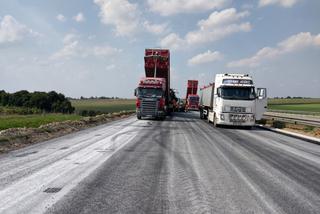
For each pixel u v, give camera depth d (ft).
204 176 26.66
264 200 20.66
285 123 89.71
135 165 30.25
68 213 17.22
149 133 60.90
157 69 111.14
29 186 22.16
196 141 50.47
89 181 23.93
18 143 43.04
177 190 22.22
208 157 35.96
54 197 19.89
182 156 36.06
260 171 29.55
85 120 82.69
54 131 58.59
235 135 62.80
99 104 361.92
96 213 17.35
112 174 26.35
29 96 261.65
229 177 26.61
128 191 21.65
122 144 44.60
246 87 79.77
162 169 28.86
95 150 38.65
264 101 82.53
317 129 71.41
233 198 20.81
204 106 110.73
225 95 79.56
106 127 73.87
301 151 43.96
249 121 79.15
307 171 30.53
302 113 146.72
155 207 18.58
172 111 159.22
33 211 17.39
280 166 32.42
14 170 26.96
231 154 38.78
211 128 77.56
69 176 25.22
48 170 27.14
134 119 107.55
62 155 34.68
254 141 53.67
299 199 21.18
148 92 102.94
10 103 262.06
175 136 56.85
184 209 18.38
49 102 257.55
